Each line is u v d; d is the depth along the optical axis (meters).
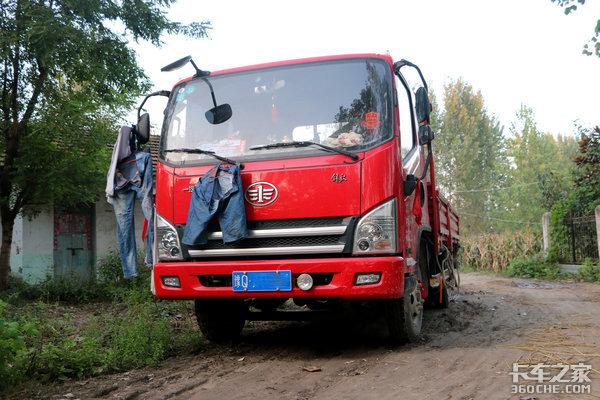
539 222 40.56
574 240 19.16
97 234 14.25
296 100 5.64
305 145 5.33
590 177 18.75
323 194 5.12
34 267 13.21
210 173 5.41
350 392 4.21
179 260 5.52
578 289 13.86
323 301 6.45
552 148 46.50
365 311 6.81
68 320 8.72
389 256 5.05
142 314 7.46
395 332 5.85
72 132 11.34
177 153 5.75
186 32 12.38
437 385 4.29
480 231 52.47
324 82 5.64
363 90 5.49
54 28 10.36
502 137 56.41
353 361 5.26
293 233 5.15
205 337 6.49
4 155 11.82
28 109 11.44
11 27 10.59
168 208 5.61
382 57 5.60
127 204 6.39
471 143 54.81
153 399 4.27
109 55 11.52
